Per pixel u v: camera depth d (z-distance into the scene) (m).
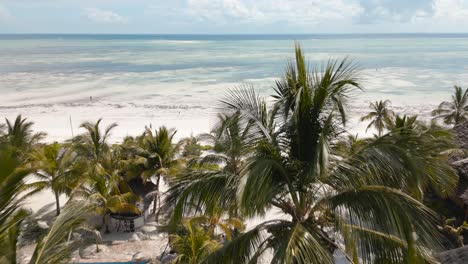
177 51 171.00
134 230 16.91
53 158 18.83
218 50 178.00
